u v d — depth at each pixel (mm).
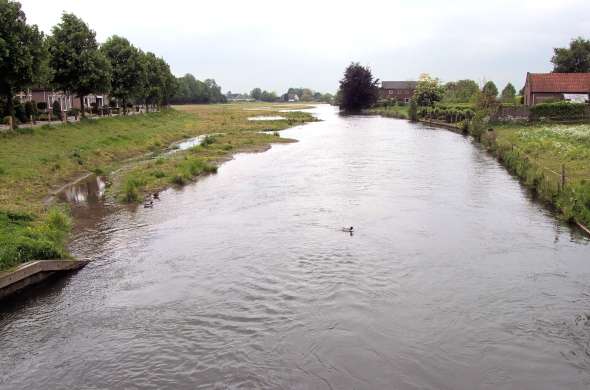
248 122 89438
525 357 12797
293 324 14359
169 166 39250
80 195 30766
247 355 12906
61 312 15430
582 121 60500
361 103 144500
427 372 12172
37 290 16922
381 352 12977
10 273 16469
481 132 57750
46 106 68500
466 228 22891
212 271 18203
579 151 37344
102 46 70812
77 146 44312
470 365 12461
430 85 126438
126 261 19312
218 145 52906
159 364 12625
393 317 14719
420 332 13922
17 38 39656
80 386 11852
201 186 33062
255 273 17953
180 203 28344
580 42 93875
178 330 14180
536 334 13836
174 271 18281
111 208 27312
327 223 23781
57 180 34438
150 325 14500
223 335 13859
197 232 22781
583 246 20484
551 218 24469
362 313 14945
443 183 32969
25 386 11875
